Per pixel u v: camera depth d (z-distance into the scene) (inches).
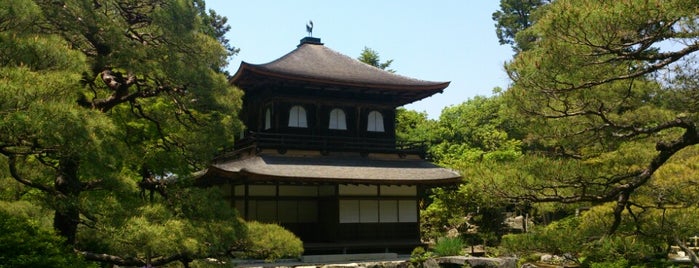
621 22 440.1
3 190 620.4
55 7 583.2
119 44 619.8
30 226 478.6
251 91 1389.0
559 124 564.4
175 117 735.7
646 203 581.6
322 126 1359.5
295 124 1338.6
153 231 559.2
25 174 598.5
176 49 684.1
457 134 2241.6
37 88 404.5
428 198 1804.9
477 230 1400.1
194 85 679.7
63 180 594.2
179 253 628.1
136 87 750.5
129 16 679.7
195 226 657.6
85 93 683.4
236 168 1199.6
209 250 645.3
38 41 444.8
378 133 1423.5
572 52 472.4
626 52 482.9
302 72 1296.8
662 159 533.6
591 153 624.1
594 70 497.7
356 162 1320.1
